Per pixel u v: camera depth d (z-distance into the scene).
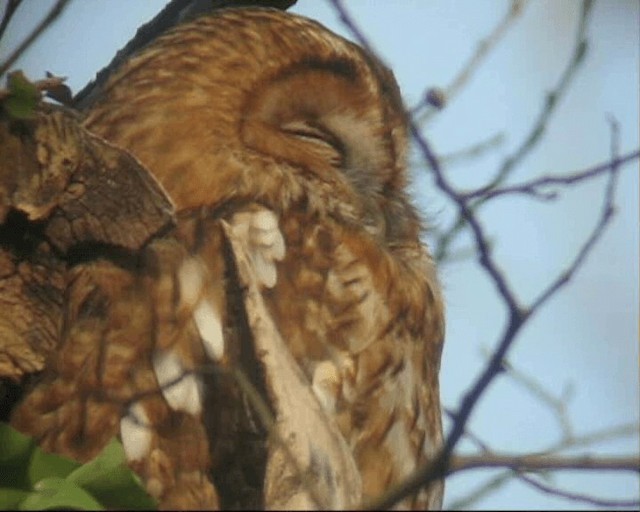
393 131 9.82
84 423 7.72
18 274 8.00
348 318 8.59
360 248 8.92
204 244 8.26
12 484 6.80
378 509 5.91
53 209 7.98
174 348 7.89
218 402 7.81
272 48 9.29
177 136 8.84
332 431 7.41
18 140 7.87
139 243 8.08
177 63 9.12
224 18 9.38
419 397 9.00
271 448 7.14
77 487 6.72
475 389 5.67
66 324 7.98
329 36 9.55
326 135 9.47
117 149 7.99
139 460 7.64
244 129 9.01
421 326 9.14
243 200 8.69
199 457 7.70
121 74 9.23
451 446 5.72
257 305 7.71
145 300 8.00
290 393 7.38
